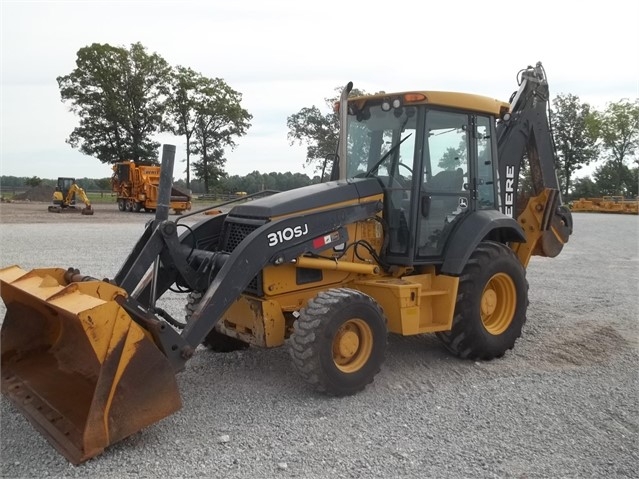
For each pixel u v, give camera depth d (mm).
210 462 3586
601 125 56781
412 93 5258
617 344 6324
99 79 52594
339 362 4723
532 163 7328
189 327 4195
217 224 5594
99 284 3973
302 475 3441
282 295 5004
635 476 3479
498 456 3711
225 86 56625
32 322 4684
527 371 5418
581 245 17281
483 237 5613
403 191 5461
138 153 54375
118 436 3615
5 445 3789
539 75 7293
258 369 5352
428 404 4578
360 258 5422
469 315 5488
